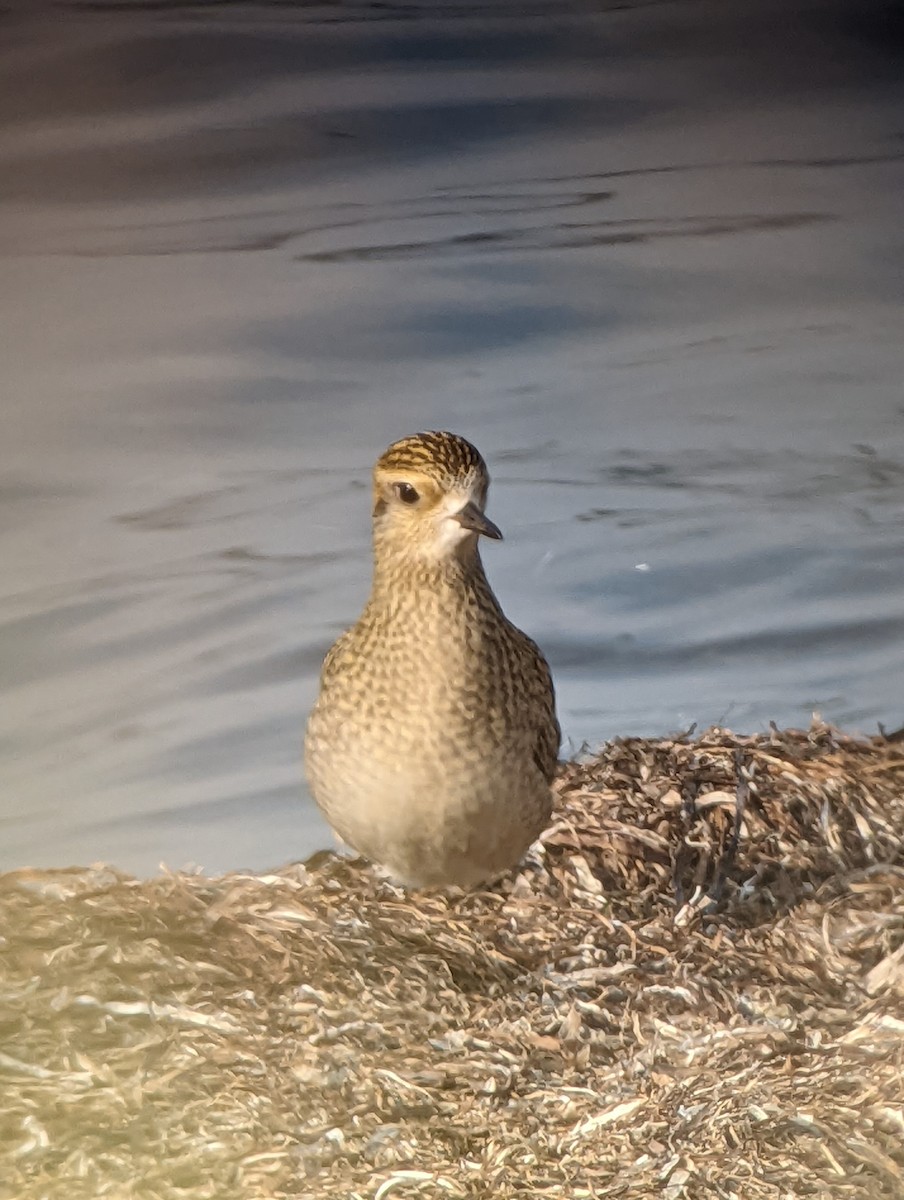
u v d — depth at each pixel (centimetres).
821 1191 671
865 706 1274
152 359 1881
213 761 1230
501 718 878
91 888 898
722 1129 710
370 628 880
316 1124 719
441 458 877
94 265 2058
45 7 2888
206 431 1748
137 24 2783
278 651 1359
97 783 1199
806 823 1024
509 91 2650
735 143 2502
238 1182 683
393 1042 782
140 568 1495
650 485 1623
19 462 1659
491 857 909
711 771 1071
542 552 1503
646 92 2659
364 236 2164
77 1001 782
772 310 2014
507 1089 755
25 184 2317
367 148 2445
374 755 875
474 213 2278
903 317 1989
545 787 914
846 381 1831
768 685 1295
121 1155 693
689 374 1853
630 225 2222
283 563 1488
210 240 2217
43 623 1391
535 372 1842
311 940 852
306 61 2709
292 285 2028
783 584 1436
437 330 1969
